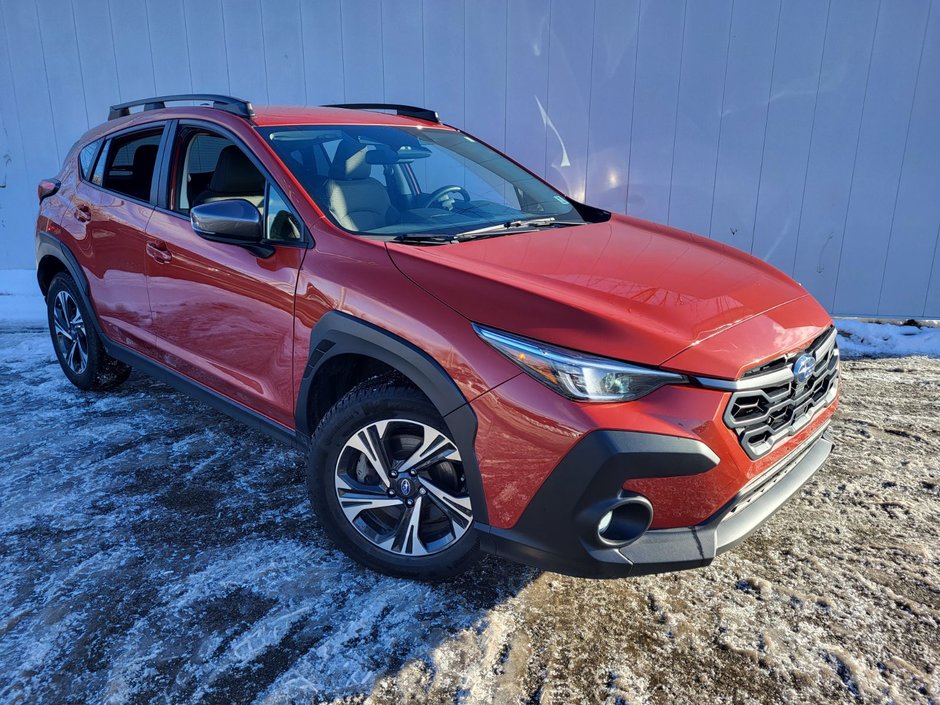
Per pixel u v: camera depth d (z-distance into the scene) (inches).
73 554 99.0
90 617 86.3
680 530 75.0
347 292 88.4
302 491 117.0
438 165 124.2
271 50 218.1
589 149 212.8
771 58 197.5
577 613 88.1
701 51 199.9
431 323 80.4
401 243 93.6
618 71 205.2
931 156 197.5
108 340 142.2
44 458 127.6
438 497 85.4
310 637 83.1
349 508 92.0
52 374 174.6
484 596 91.0
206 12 217.8
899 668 79.4
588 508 72.1
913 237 205.0
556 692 75.4
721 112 203.9
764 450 78.6
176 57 223.3
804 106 199.6
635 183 213.9
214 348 111.5
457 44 209.8
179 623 85.3
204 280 109.3
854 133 199.5
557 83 208.5
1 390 162.9
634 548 73.7
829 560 99.4
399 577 92.7
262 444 134.1
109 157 138.8
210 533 104.7
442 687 75.9
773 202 209.2
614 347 73.5
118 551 99.7
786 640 83.7
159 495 115.2
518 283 81.7
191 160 119.1
